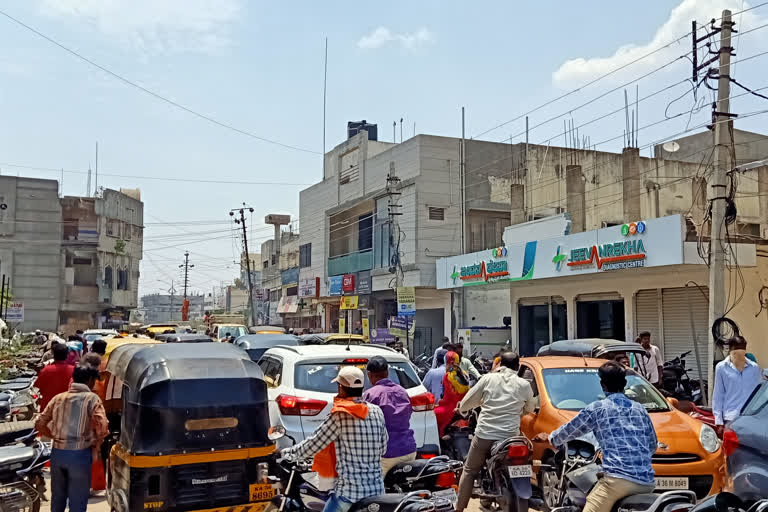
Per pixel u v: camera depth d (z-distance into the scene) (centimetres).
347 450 448
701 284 1570
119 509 581
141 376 594
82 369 614
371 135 4056
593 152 2945
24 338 2458
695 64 1381
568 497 575
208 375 608
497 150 2912
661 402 777
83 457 594
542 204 2927
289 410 696
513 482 607
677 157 3044
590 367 820
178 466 573
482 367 1727
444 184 2838
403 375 764
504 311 2631
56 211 4716
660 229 1491
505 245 2297
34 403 1221
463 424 855
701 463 659
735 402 789
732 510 412
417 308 2886
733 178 1345
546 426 737
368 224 3397
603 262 1659
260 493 596
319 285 3822
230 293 9188
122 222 5150
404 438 581
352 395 462
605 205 2884
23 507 629
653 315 1711
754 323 1584
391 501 432
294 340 1475
